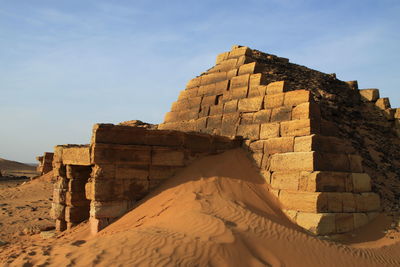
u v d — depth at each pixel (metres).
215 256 7.48
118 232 9.34
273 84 14.48
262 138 13.72
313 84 17.06
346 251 9.09
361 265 8.55
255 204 11.24
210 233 8.40
